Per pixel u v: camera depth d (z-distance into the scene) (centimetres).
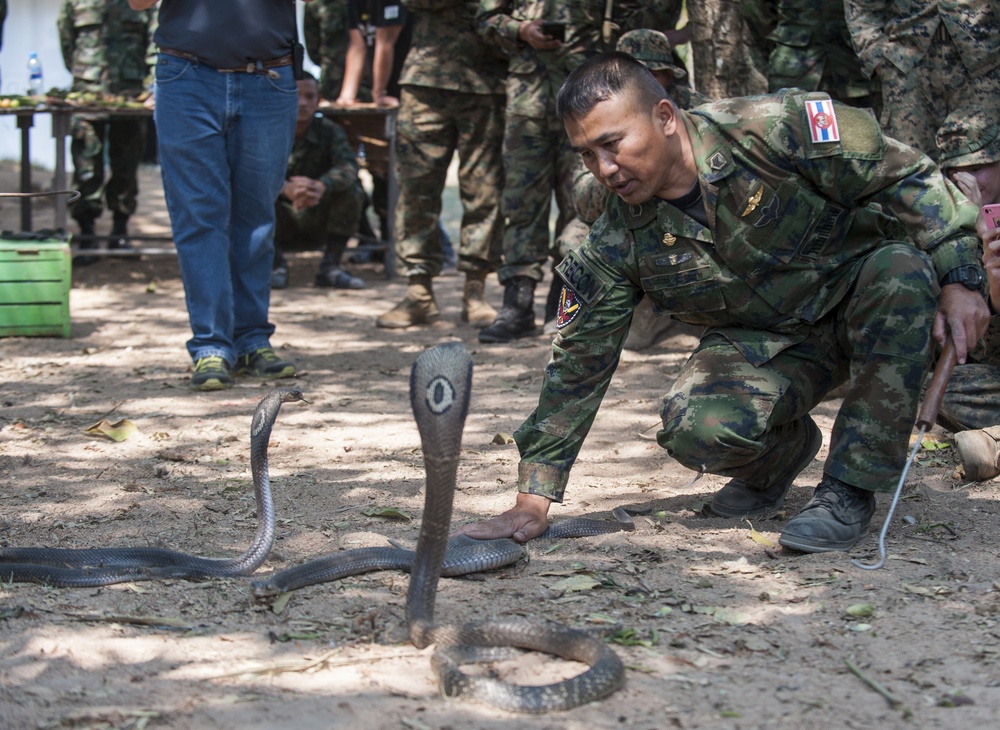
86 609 326
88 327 844
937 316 348
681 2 759
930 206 351
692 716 258
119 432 538
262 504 361
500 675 281
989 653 287
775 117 351
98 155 1170
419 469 485
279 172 668
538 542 380
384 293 1027
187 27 622
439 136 820
